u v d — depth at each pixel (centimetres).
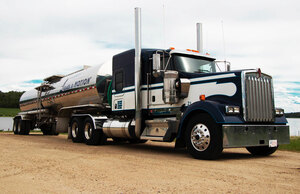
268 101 716
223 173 511
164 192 387
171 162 634
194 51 834
